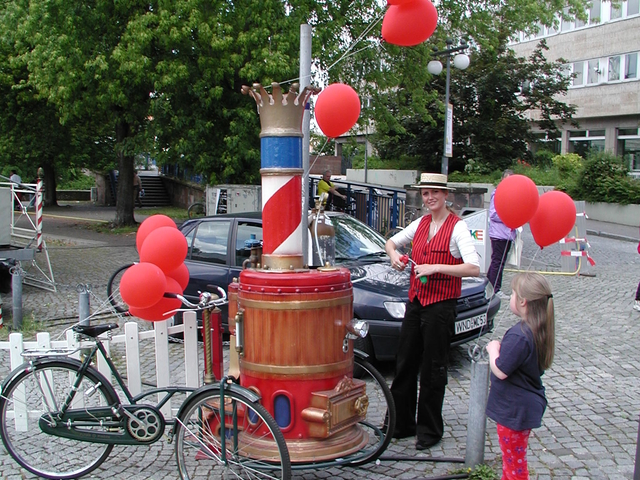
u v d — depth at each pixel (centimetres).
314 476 398
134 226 2020
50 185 2928
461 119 2930
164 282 390
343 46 1570
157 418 396
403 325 441
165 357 476
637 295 864
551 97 2947
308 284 346
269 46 1443
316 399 347
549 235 411
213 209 1673
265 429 351
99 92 1625
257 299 350
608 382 580
